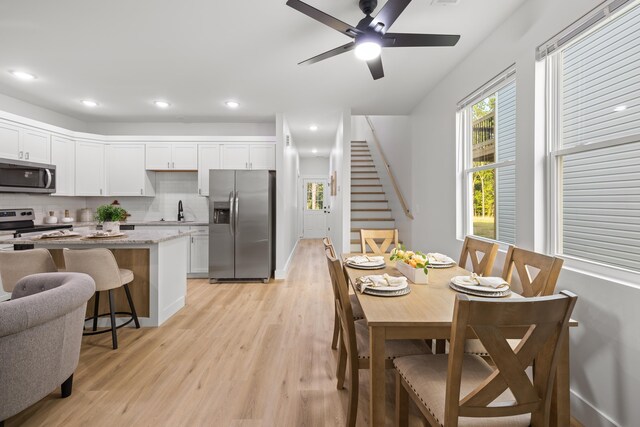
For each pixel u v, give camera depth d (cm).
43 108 448
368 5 205
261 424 169
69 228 433
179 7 218
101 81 350
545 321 98
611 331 155
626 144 158
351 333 159
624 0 149
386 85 361
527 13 212
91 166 484
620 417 151
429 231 385
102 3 213
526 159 214
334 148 668
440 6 217
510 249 195
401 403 147
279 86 363
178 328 295
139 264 302
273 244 520
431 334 134
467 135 308
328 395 195
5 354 144
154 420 171
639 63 151
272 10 222
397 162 536
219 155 505
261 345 260
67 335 179
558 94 199
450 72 324
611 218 167
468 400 104
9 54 286
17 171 381
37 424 167
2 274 248
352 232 529
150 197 531
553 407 133
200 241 488
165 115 486
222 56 291
